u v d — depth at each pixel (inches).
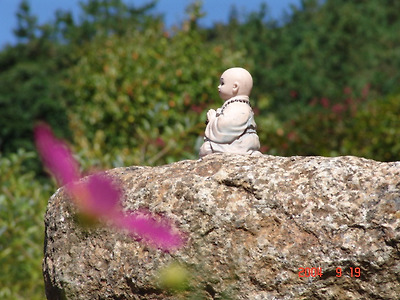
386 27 1173.1
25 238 438.3
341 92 1063.0
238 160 210.2
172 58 600.4
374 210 187.6
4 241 439.8
